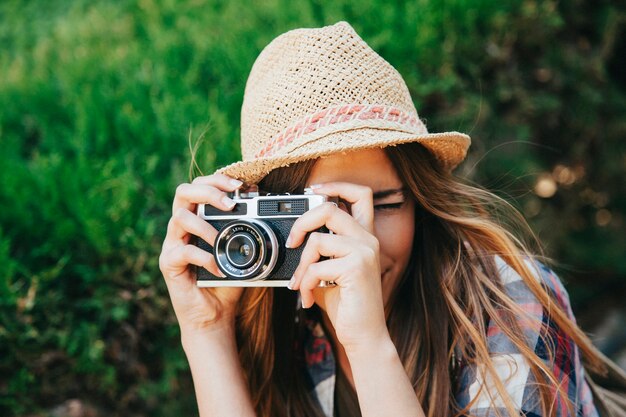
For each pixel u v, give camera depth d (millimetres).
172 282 1546
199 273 1514
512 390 1374
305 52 1446
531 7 2820
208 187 1464
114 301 1996
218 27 3023
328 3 2818
